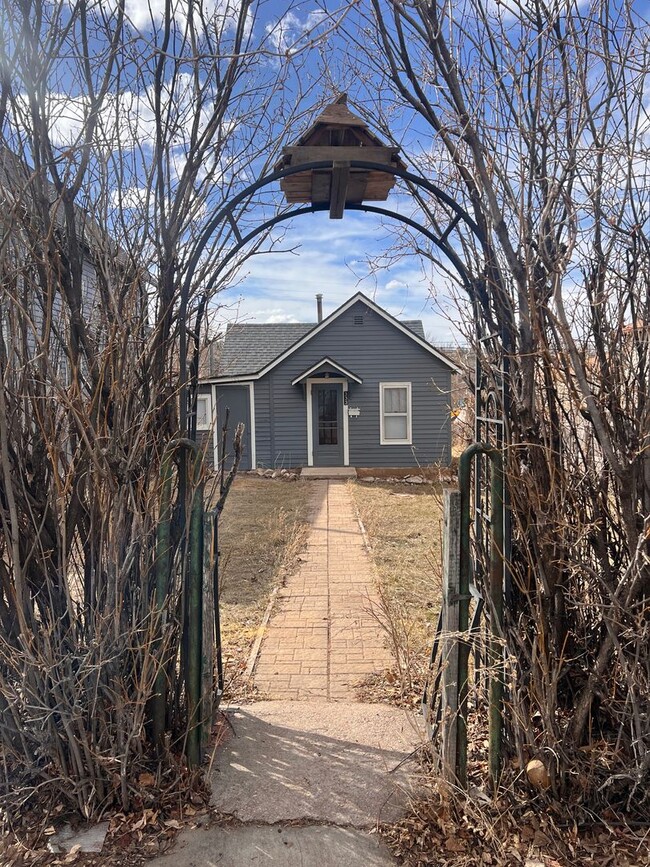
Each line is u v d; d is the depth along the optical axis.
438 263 3.08
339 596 5.73
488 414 2.90
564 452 2.60
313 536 8.54
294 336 18.94
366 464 16.50
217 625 3.37
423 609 5.27
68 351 2.47
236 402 16.56
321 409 16.52
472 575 2.82
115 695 2.55
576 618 2.72
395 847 2.36
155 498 2.71
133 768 2.61
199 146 2.69
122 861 2.31
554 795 2.49
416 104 2.62
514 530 2.72
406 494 12.84
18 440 2.56
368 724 3.23
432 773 2.72
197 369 3.18
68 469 2.64
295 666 4.09
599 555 2.54
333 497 12.35
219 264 3.06
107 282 2.59
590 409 2.31
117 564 2.54
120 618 2.61
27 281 2.45
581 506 2.57
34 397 2.47
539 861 2.25
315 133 2.68
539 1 2.35
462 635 2.48
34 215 2.47
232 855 2.33
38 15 2.32
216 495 12.61
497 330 2.71
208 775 2.73
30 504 2.60
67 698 2.54
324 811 2.55
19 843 2.39
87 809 2.50
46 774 2.57
